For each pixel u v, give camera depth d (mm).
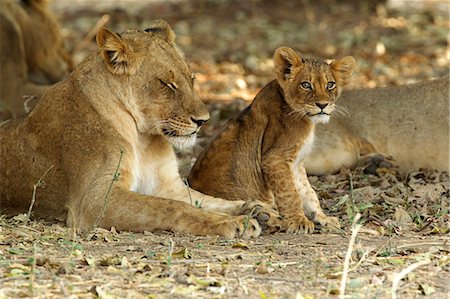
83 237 10383
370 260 9297
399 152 15555
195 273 8641
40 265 8852
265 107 11766
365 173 15039
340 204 12070
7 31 18359
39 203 11750
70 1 35844
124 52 11227
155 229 10641
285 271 8852
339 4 30062
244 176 11828
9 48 18391
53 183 11586
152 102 11328
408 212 11703
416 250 9789
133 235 10438
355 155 15414
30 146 11766
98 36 11203
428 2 33125
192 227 10508
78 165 11297
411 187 13297
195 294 8008
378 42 26234
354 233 8336
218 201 11562
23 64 18625
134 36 11523
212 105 19844
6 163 11953
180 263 9039
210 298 7938
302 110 11305
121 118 11359
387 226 11078
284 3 30594
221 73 23812
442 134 15266
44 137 11656
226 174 11922
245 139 11875
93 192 10984
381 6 29844
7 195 12000
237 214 11312
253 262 9156
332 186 13859
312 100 11266
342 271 8812
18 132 11938
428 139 15352
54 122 11609
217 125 18203
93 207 10922
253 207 11023
